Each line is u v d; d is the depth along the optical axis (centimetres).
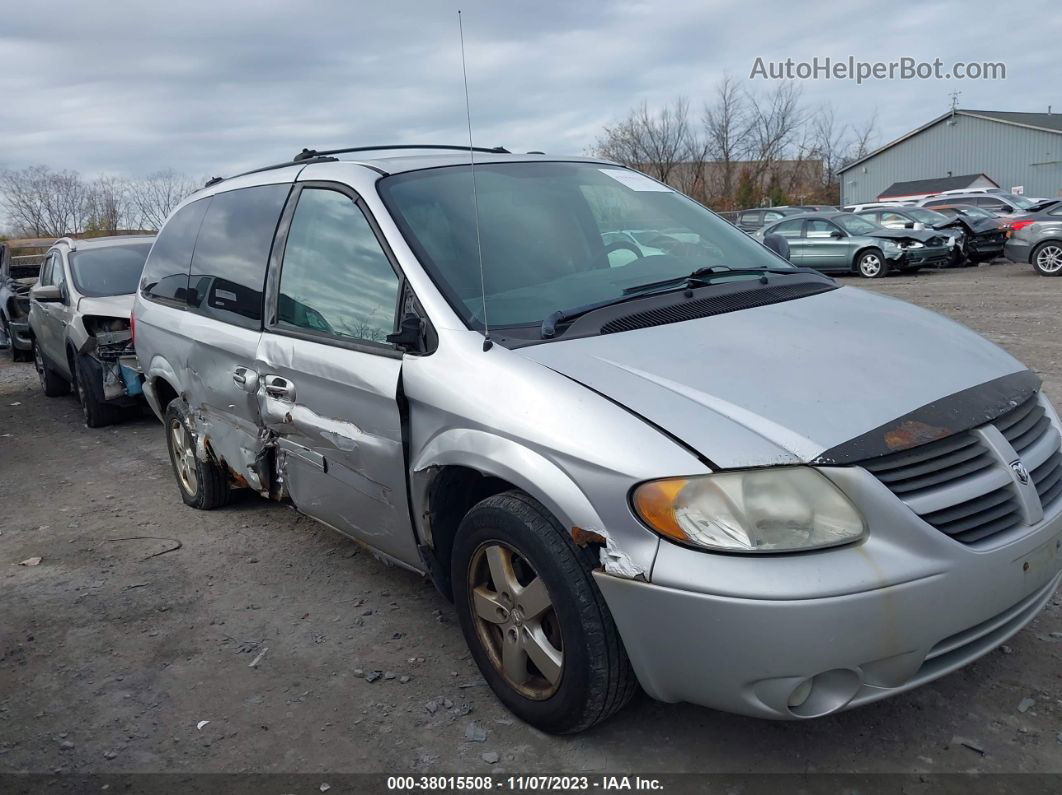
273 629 387
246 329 419
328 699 329
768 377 270
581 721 275
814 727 291
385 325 336
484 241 348
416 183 367
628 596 248
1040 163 4853
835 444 242
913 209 2144
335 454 362
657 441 248
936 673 252
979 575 245
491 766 283
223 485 538
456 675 339
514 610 291
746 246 405
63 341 881
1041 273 1711
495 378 286
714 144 5388
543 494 263
